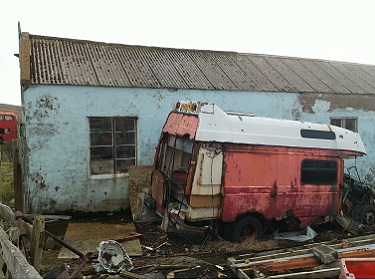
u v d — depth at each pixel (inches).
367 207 356.5
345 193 359.6
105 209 380.2
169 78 417.1
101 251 243.4
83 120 367.6
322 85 493.0
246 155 296.4
